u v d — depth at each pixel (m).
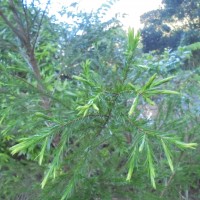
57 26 3.32
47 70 3.33
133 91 1.45
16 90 2.42
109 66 2.68
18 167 2.58
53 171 1.57
